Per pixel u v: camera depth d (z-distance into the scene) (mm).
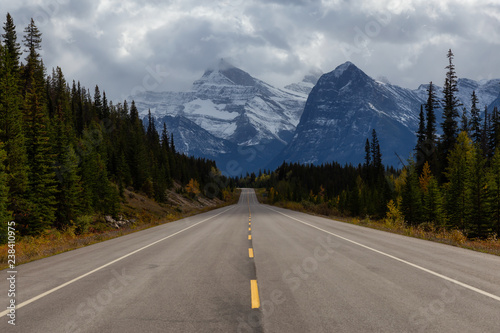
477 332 4215
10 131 33781
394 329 4301
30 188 35312
